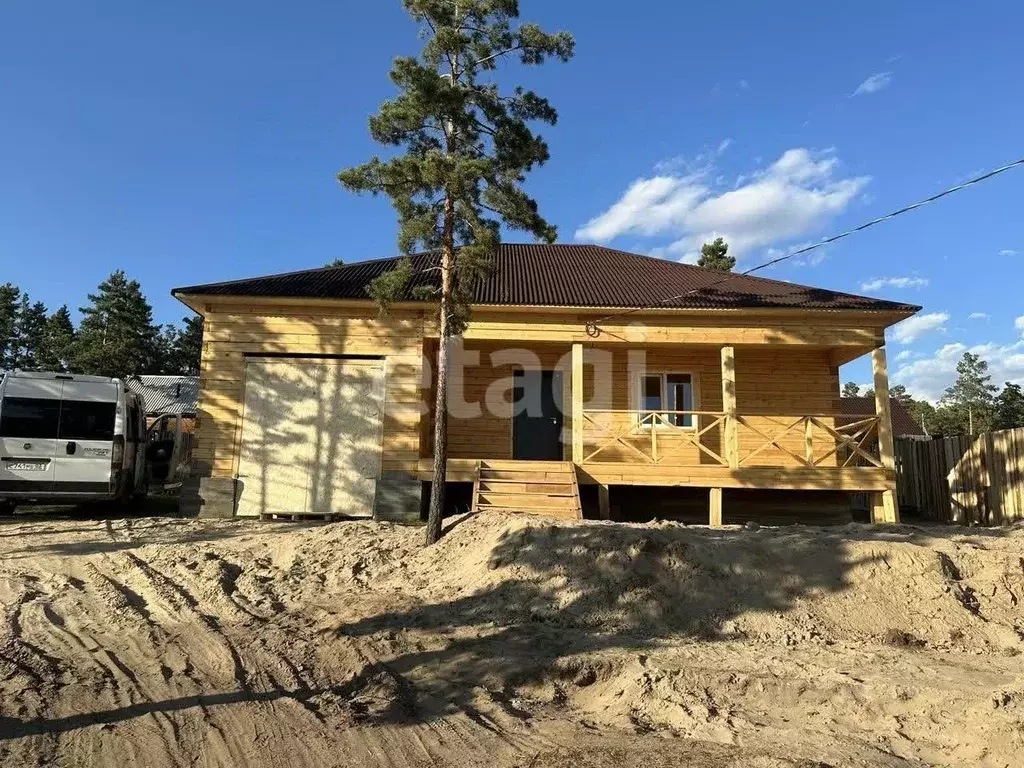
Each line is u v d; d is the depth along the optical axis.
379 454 12.31
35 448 11.70
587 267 16.11
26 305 54.53
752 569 6.86
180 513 11.99
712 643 5.92
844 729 4.43
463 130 8.11
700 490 13.48
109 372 42.00
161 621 6.28
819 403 14.04
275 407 12.37
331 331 12.58
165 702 4.60
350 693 4.89
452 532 8.38
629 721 4.56
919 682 4.95
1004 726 4.19
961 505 13.66
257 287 12.77
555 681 5.22
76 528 10.42
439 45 7.75
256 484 12.12
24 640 5.69
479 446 13.84
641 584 6.68
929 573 6.79
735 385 13.82
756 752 4.04
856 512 16.48
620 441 12.52
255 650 5.59
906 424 32.62
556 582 6.79
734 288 14.09
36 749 3.88
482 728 4.39
